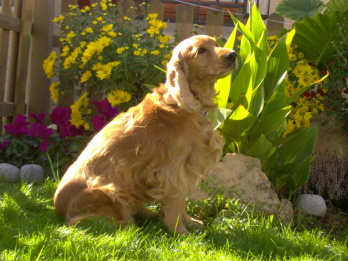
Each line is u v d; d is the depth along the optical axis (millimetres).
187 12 6344
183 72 3240
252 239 3172
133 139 3262
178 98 3117
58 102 6609
